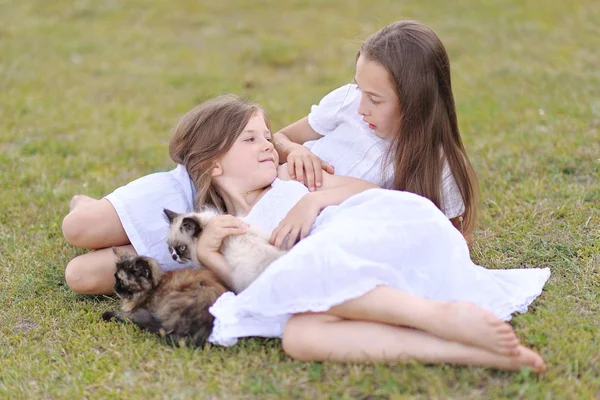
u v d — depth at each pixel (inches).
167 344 137.6
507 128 255.1
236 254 142.9
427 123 156.6
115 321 147.5
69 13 438.3
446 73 159.2
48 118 283.3
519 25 385.7
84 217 158.4
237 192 162.1
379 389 118.8
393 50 153.7
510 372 121.8
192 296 137.5
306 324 126.8
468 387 118.9
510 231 179.8
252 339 136.0
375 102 156.8
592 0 424.2
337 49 378.0
